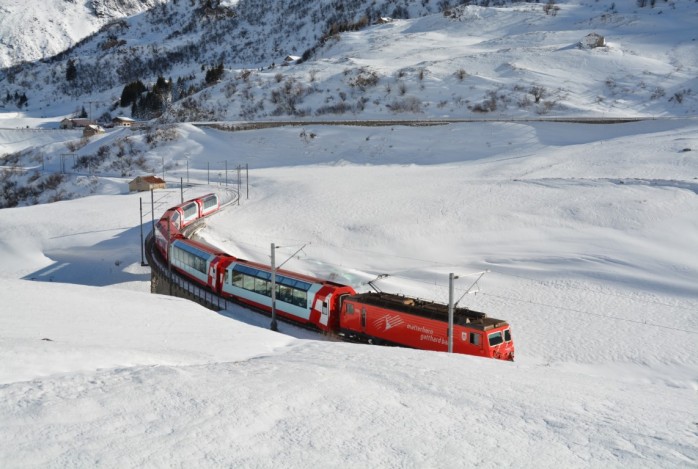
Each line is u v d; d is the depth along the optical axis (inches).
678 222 2281.0
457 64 6151.6
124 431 364.8
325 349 798.5
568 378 663.8
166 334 928.9
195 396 439.8
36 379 485.4
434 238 2486.5
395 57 7170.3
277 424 398.6
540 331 1553.9
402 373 577.0
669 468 349.1
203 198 2861.7
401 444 375.2
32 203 4589.1
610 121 4264.3
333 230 2684.5
